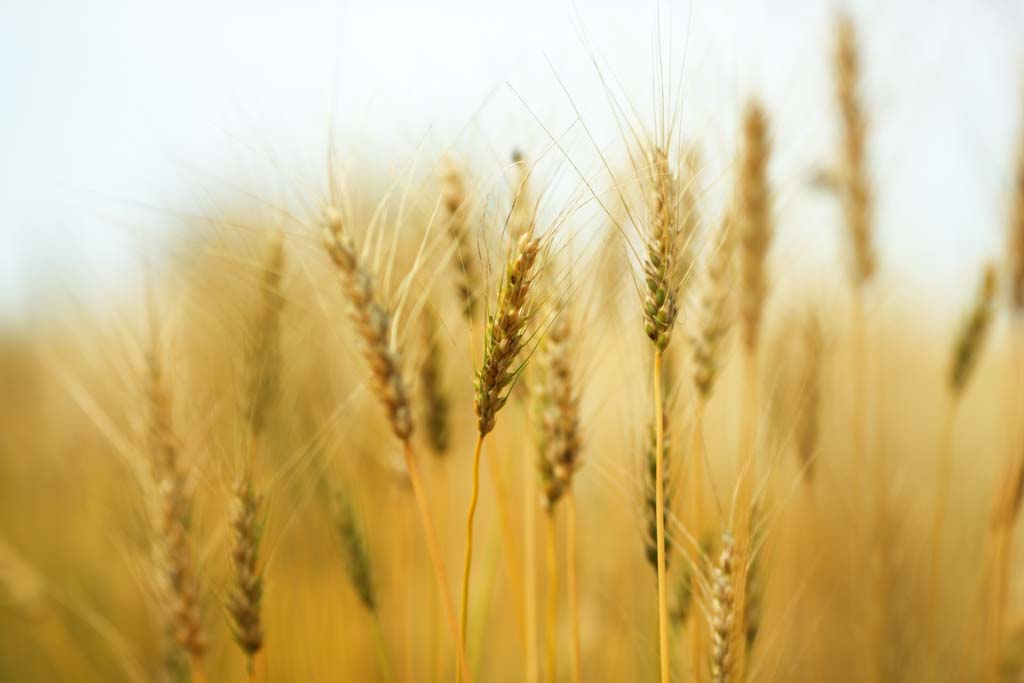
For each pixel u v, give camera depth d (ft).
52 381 4.39
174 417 2.52
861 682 3.01
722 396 2.84
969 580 3.19
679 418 2.50
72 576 3.58
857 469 3.06
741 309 2.70
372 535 2.91
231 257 2.58
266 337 2.63
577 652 2.39
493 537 2.78
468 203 2.48
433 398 2.64
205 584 2.52
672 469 2.47
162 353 2.53
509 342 2.17
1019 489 2.73
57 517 4.39
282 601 2.86
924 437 3.71
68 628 3.33
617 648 2.87
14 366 4.72
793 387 2.81
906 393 3.90
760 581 2.44
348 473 2.82
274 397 2.64
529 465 2.52
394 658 2.87
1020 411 2.73
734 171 2.49
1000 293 2.76
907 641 2.99
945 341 3.76
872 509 3.09
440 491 2.74
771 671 2.62
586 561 3.05
